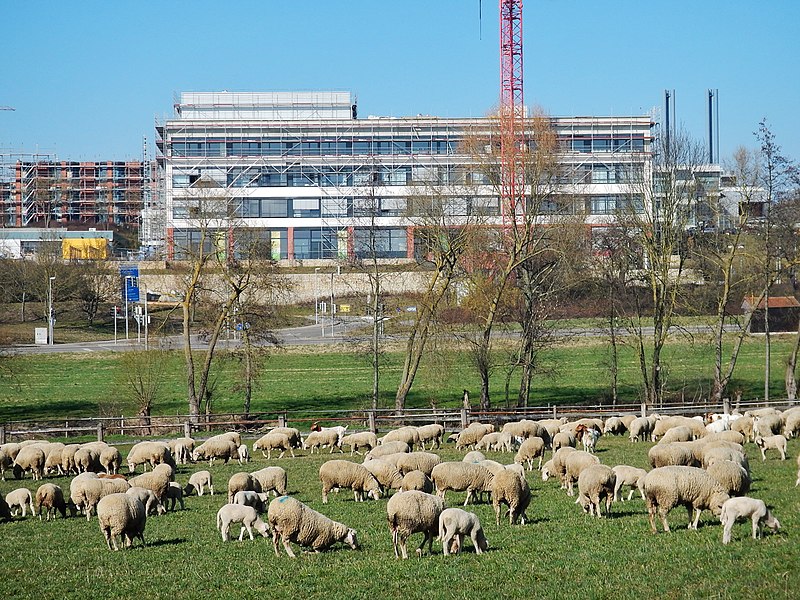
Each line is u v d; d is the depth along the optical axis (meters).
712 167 102.38
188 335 61.78
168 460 38.88
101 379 85.69
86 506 30.27
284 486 32.34
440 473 29.17
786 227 64.19
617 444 46.53
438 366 63.38
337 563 22.50
